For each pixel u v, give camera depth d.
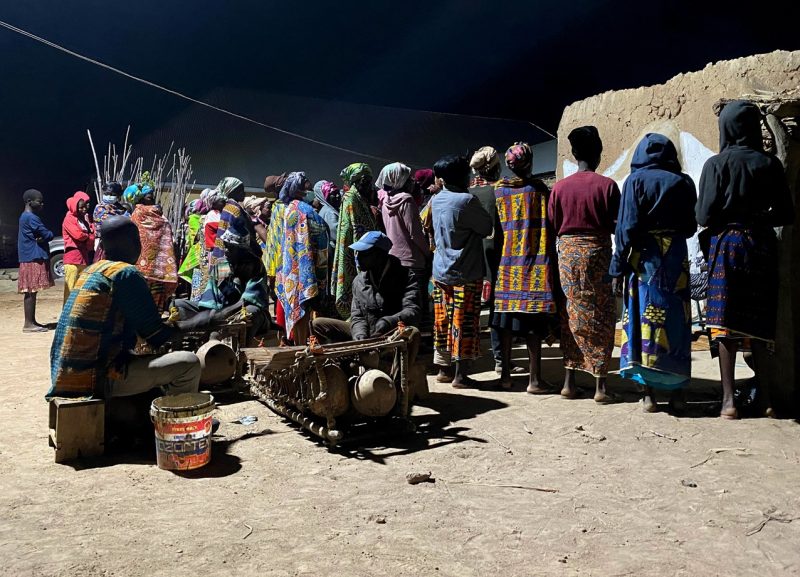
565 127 9.12
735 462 4.14
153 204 8.14
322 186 7.65
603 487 3.82
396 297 5.29
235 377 6.03
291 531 3.30
